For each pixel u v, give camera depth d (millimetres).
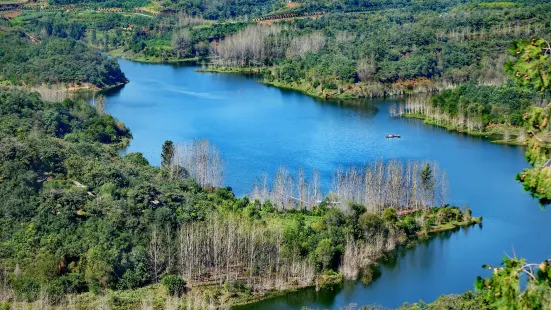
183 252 160125
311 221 190000
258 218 185250
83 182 181625
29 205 163750
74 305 138125
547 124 51406
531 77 51062
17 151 179250
